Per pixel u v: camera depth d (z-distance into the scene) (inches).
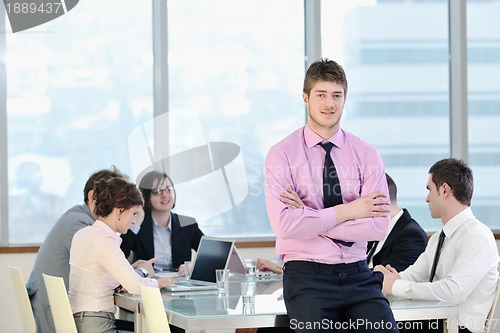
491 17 377.1
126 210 221.5
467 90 374.3
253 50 365.1
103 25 353.4
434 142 377.1
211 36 361.1
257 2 365.1
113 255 215.3
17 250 335.3
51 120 348.5
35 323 240.5
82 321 215.9
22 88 346.0
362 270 180.7
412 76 374.9
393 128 374.3
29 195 346.0
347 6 368.8
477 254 206.1
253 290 219.1
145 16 356.8
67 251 257.6
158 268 274.8
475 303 210.8
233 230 362.6
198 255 249.6
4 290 333.4
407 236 240.7
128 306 213.6
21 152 345.7
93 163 352.2
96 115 352.8
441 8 376.8
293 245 179.8
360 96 371.9
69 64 350.6
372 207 177.2
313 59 363.6
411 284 203.5
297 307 175.9
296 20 367.6
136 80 355.9
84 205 265.6
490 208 378.6
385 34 372.5
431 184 220.1
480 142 378.0
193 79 359.9
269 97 366.6
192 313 184.4
